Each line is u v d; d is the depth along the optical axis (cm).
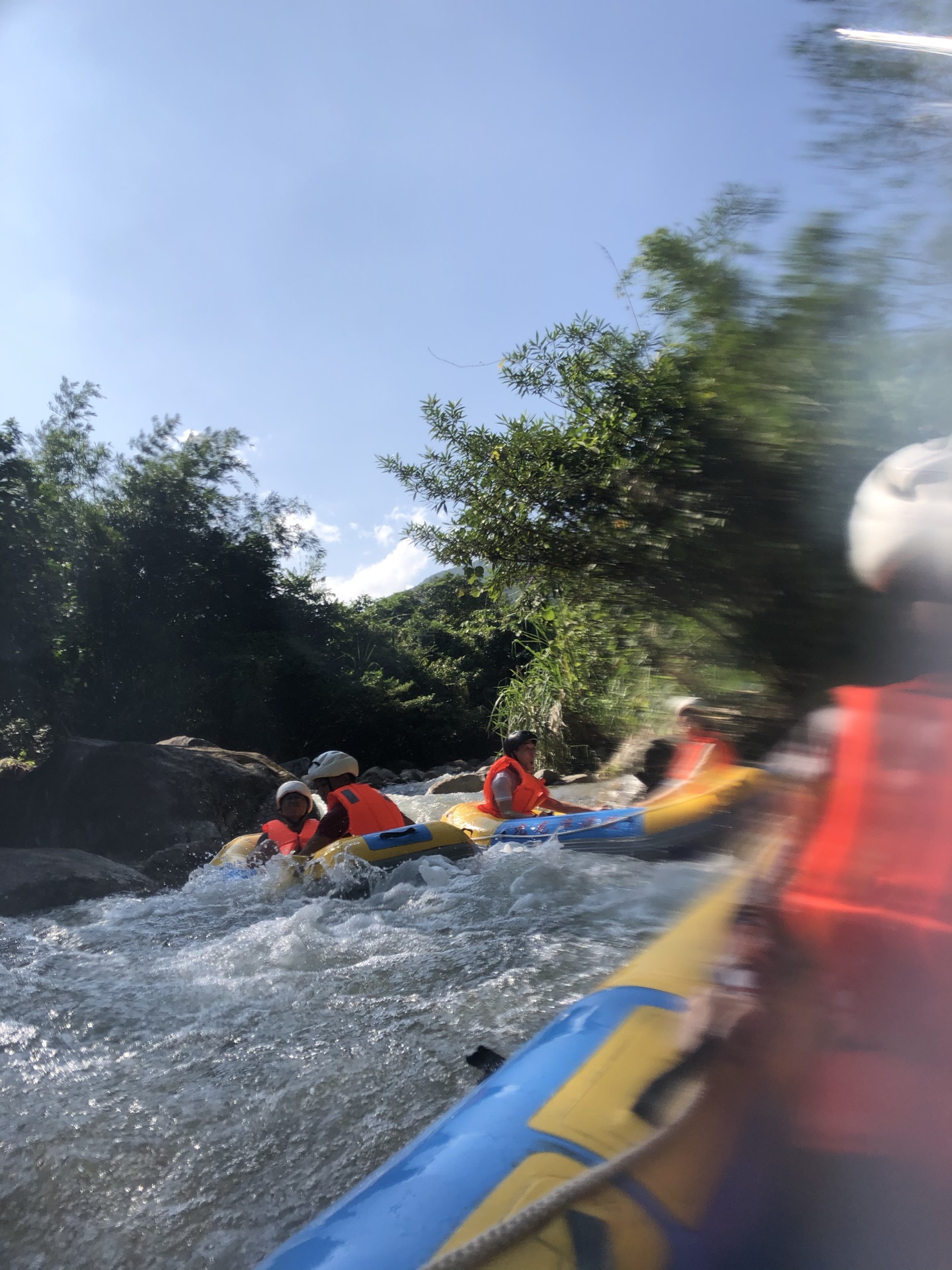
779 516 396
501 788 662
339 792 583
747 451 400
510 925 422
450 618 3388
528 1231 112
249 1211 211
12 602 1134
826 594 387
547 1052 159
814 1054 115
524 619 1077
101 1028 321
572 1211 116
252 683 2555
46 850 646
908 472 122
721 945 139
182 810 848
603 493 564
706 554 439
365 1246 122
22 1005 345
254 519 2795
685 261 431
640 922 417
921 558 117
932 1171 109
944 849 108
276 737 2644
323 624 2997
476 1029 299
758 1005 120
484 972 356
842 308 360
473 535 679
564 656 966
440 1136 145
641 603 542
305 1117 250
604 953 371
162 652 2427
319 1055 288
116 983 372
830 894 113
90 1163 233
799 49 346
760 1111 120
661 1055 149
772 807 127
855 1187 112
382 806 584
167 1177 226
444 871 526
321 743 2695
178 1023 323
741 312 408
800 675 408
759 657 438
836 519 383
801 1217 114
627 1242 114
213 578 2608
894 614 125
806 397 383
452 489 693
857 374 365
